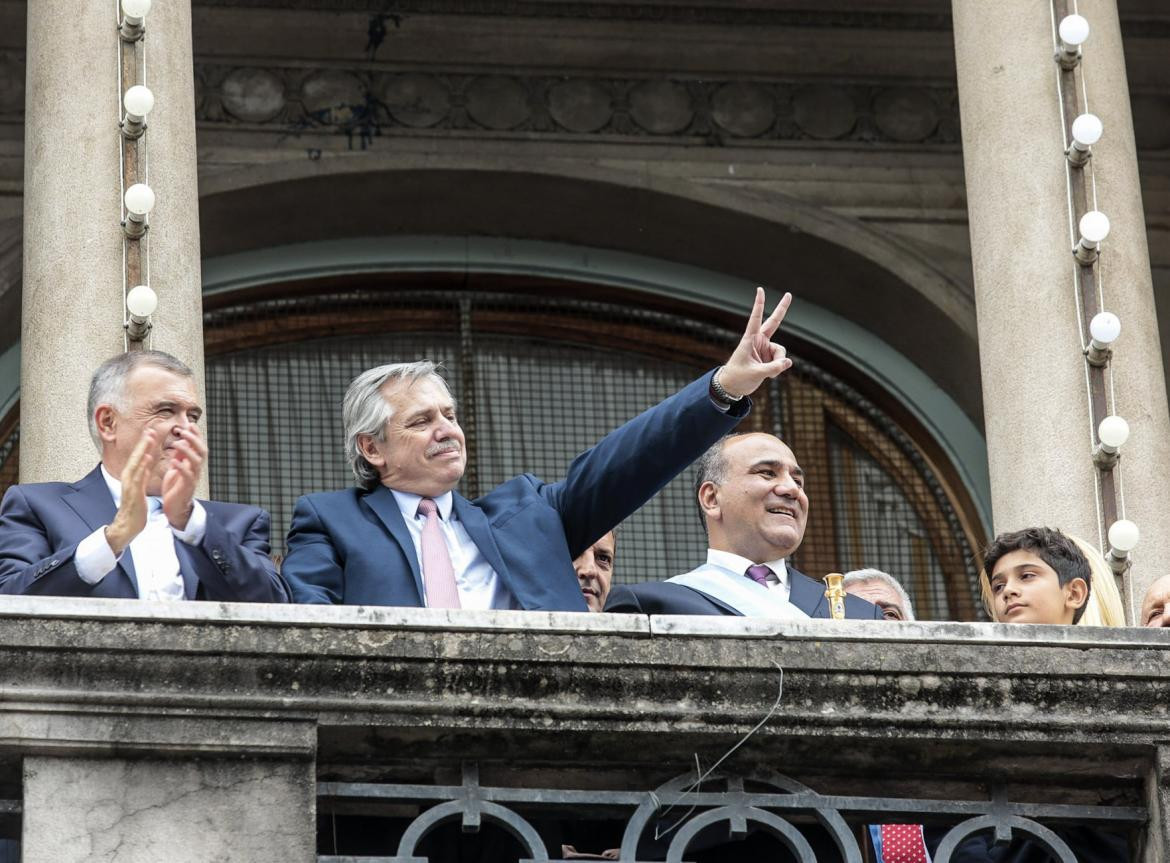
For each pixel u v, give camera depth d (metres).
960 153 23.69
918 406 23.47
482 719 8.72
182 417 10.76
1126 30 23.75
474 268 23.38
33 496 10.63
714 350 23.75
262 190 22.48
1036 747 9.11
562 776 9.02
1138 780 9.29
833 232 23.14
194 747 8.45
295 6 22.86
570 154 23.14
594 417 23.36
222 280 22.84
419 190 22.98
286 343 23.06
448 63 23.20
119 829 8.30
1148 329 17.05
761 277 23.83
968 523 23.22
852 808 8.98
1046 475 16.39
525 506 10.94
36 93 15.96
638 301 23.73
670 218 23.31
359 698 8.62
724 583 12.16
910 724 8.98
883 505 23.31
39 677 8.41
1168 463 16.61
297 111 22.80
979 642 9.10
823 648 9.00
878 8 23.56
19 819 8.52
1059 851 9.00
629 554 22.72
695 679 8.90
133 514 9.70
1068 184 17.20
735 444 12.53
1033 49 17.59
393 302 23.42
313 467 22.62
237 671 8.55
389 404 11.04
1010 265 17.08
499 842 9.98
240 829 8.38
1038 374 16.69
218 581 9.93
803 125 23.58
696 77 23.58
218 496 22.34
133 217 15.08
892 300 23.41
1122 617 11.41
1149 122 23.92
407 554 10.68
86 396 14.77
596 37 23.34
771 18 23.50
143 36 15.73
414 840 8.55
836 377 23.70
